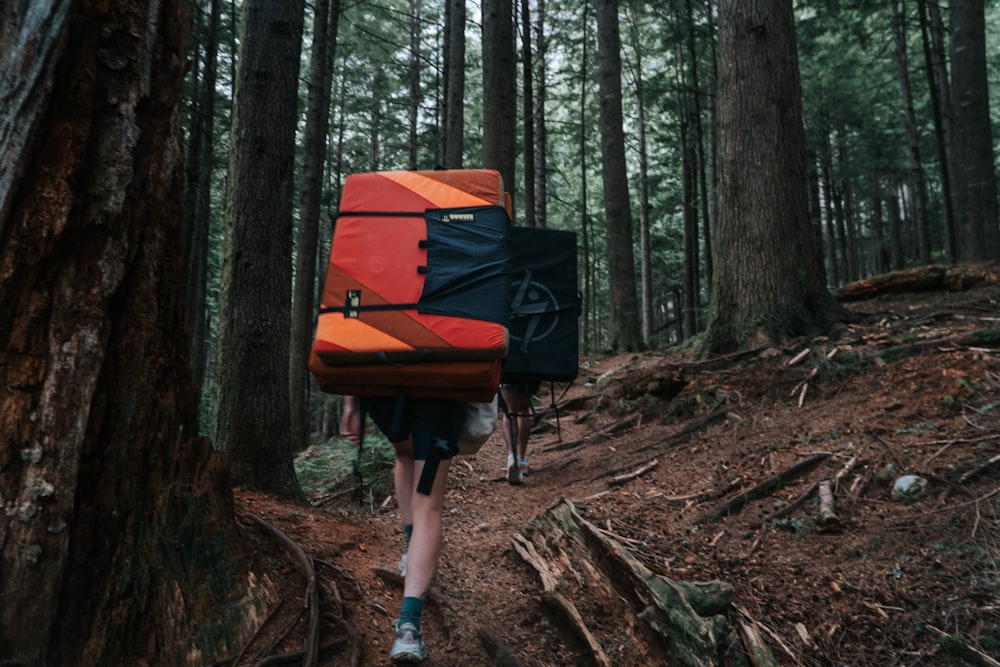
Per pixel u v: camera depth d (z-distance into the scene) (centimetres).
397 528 404
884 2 1627
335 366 219
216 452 250
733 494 402
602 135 1479
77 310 191
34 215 184
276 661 218
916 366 486
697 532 367
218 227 2048
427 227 230
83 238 194
